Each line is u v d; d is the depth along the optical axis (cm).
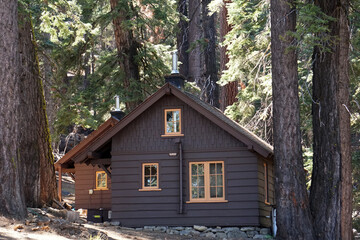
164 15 2958
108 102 3058
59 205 2225
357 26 1978
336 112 1862
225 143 2248
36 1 2195
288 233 1809
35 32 2488
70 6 2422
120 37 3152
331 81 1875
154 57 3253
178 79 2422
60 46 2995
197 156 2266
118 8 2950
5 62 1555
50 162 2236
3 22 1563
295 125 1853
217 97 4094
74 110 2656
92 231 1661
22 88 2094
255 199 2191
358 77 2356
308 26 1752
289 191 1828
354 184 3259
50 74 3100
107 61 3191
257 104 4203
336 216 1822
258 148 2164
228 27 3231
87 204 3003
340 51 1870
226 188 2220
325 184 1855
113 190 2320
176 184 2273
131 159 2328
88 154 2328
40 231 1492
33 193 2067
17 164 1563
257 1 2612
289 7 1847
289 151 1844
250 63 2648
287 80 1855
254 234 2158
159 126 2327
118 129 2319
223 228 2195
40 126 2189
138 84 3141
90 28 2462
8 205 1521
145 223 2266
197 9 4150
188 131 2292
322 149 1878
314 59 1881
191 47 3709
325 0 1877
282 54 1852
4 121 1541
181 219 2242
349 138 1875
